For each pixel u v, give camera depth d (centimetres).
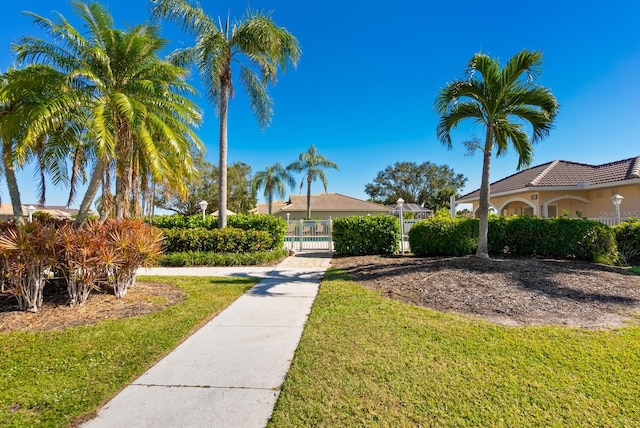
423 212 3316
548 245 979
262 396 279
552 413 247
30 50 664
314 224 1545
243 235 1174
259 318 500
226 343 401
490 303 538
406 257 1108
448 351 359
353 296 610
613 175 1366
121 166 771
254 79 1345
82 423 244
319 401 268
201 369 331
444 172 5219
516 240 1030
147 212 1441
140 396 281
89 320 486
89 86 719
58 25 665
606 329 421
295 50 1286
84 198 660
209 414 254
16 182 691
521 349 361
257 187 3209
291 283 769
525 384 289
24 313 505
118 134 730
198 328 459
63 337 415
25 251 489
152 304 575
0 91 617
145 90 736
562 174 1575
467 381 295
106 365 340
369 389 285
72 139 827
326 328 440
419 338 399
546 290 593
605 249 918
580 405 256
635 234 960
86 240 542
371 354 355
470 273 706
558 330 416
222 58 1201
